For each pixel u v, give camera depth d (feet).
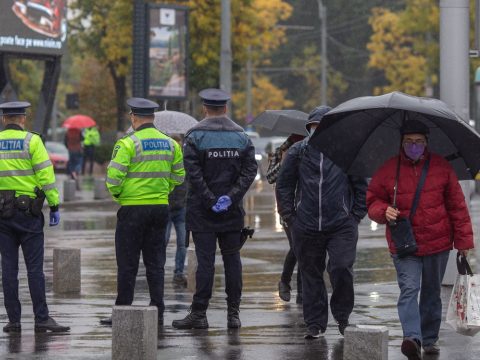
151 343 69.72
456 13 105.60
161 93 260.01
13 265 81.25
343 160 73.72
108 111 492.13
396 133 73.10
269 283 111.04
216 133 82.64
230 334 80.48
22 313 91.20
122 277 84.53
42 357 71.15
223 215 82.64
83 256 138.00
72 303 96.32
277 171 93.97
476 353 73.31
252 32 366.22
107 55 383.86
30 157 80.33
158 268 85.56
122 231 84.02
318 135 72.23
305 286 78.79
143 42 257.96
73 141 299.99
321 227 77.46
